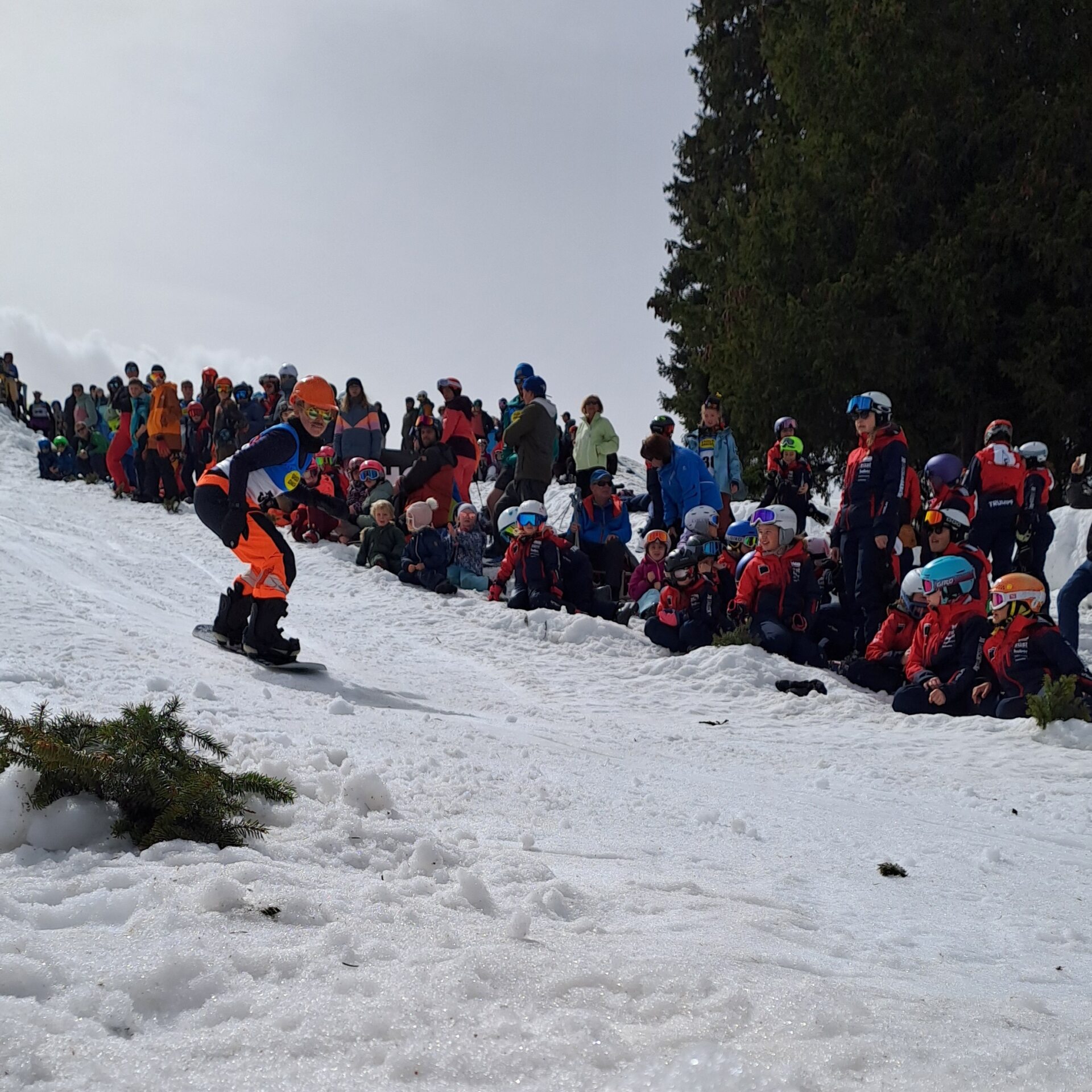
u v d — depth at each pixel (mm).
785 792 5488
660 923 2779
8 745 2871
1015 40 20578
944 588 8406
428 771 4652
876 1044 1836
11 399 31156
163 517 16766
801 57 22672
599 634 10438
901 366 19906
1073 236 18797
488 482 23500
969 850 4352
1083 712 7406
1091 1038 2029
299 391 7508
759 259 22109
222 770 3285
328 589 12125
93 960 1950
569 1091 1600
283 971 1993
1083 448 20016
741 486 12984
